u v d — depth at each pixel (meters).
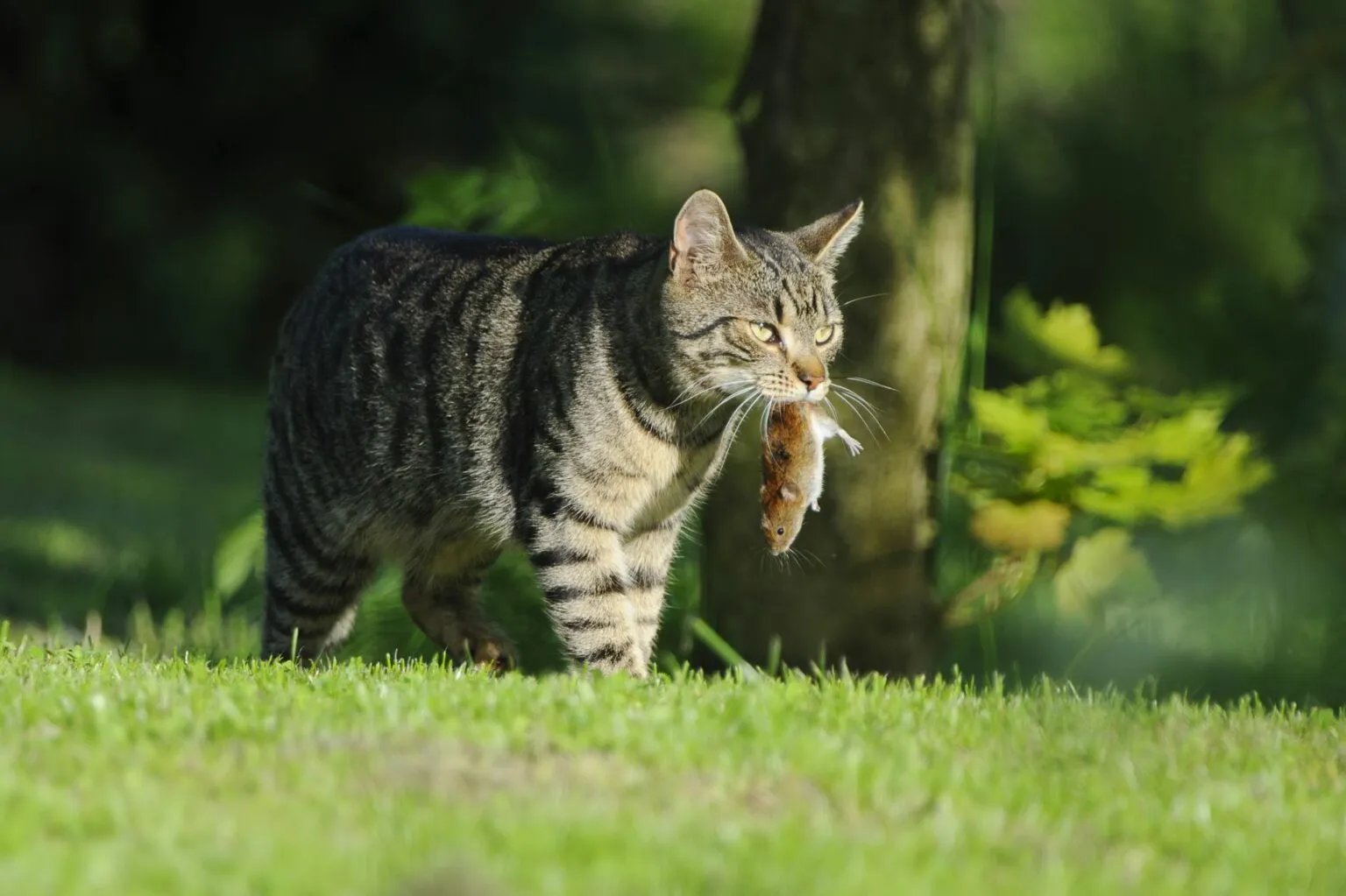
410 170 28.47
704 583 12.23
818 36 11.52
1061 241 22.92
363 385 10.21
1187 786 7.04
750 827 6.04
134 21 27.44
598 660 9.47
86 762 6.42
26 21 27.45
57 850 5.56
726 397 9.54
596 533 9.48
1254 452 14.52
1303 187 18.80
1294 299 15.59
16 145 27.78
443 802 6.08
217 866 5.42
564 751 6.86
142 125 28.61
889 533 11.76
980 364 12.41
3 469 21.70
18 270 28.75
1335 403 14.79
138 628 14.17
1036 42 22.48
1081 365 11.75
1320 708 10.32
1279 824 6.66
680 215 9.27
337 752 6.60
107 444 24.20
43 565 16.91
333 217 28.84
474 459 9.82
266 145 28.77
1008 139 22.98
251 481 22.72
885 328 11.61
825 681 8.70
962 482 11.64
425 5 27.25
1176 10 22.58
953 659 13.27
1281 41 20.88
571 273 9.77
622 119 25.89
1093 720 8.02
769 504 9.53
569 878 5.38
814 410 9.63
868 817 6.35
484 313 9.88
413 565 10.67
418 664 9.13
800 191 11.64
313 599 10.83
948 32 11.65
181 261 28.27
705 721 7.27
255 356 29.59
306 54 27.75
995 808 6.50
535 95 26.86
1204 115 21.56
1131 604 13.91
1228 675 13.48
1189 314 16.14
